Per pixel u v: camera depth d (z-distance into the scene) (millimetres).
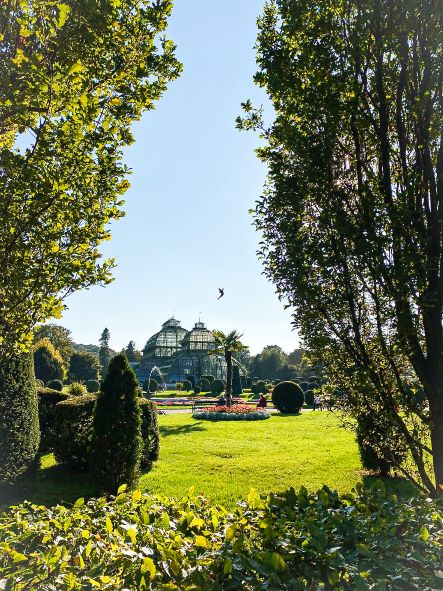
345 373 4305
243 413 22828
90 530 2758
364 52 4129
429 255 4156
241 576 1879
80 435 9758
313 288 3889
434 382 4125
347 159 4402
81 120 3113
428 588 1986
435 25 3877
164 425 19266
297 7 4148
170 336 79938
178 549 2238
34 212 3152
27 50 3553
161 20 3893
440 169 4184
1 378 8172
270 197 4117
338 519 2520
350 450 12219
